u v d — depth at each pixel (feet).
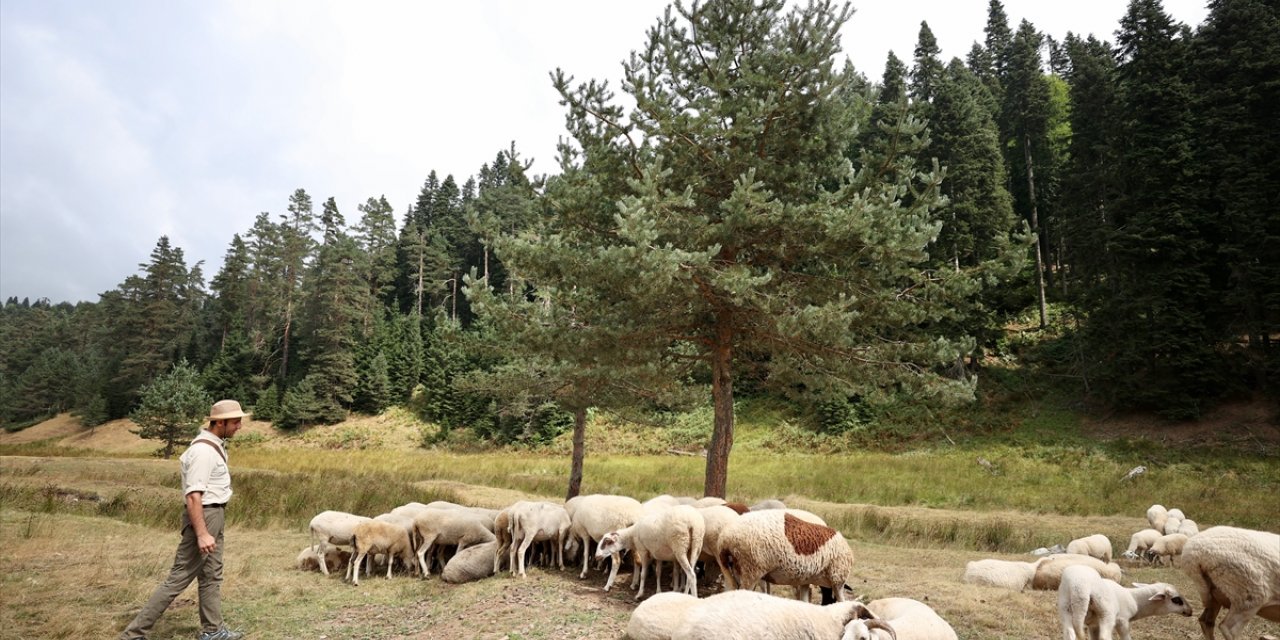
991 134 119.65
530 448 127.34
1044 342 111.04
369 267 219.41
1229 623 15.44
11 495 43.70
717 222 37.47
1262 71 91.25
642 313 36.32
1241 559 15.34
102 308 307.78
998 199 111.86
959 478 75.56
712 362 39.65
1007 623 20.61
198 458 17.93
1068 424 90.43
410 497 51.37
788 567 19.53
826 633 13.85
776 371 39.19
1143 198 92.22
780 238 36.11
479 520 29.14
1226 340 84.69
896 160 36.52
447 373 157.69
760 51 37.06
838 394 39.63
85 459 85.40
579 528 26.16
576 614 20.11
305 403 166.61
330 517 28.30
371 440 152.56
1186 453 76.18
